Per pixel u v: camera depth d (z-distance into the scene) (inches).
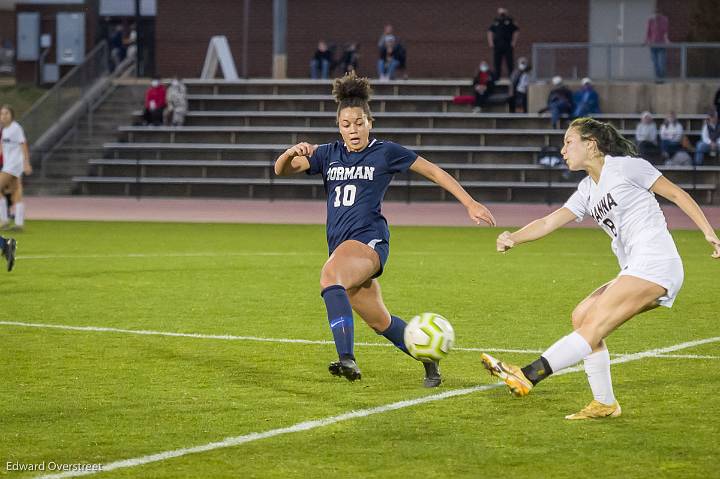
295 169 1094.4
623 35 5969.5
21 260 2320.4
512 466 813.2
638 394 1058.7
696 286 1916.8
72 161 4852.4
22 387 1094.4
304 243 2763.3
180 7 6294.3
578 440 885.8
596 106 4640.8
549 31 6028.5
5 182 2950.3
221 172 4677.7
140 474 792.3
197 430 920.3
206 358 1258.0
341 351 979.9
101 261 2311.8
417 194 4471.0
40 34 6584.6
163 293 1818.4
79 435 903.7
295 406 1010.1
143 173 4731.8
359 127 1051.9
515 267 2230.6
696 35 5457.7
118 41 5782.5
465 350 1311.5
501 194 4409.5
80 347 1325.0
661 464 818.2
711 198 4252.0
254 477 785.6
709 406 1007.0
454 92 5064.0
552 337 1403.8
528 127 4736.7
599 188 951.6
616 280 938.1
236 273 2110.0
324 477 786.2
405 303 1710.1
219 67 6294.3
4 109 2918.3
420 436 900.0
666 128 4360.2
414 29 6136.8
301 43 6240.2
